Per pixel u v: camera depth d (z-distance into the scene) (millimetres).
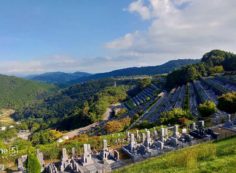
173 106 101312
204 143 39531
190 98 112062
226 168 23078
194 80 161250
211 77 155250
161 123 64250
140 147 41312
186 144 40344
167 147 40312
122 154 42219
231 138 39844
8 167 42906
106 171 35531
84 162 38156
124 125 92375
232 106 62625
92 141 48594
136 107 150750
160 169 28797
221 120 54375
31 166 34844
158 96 149625
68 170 37344
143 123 71062
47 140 116000
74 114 189750
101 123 137000
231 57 188250
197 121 56594
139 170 31312
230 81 128875
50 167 37000
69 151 46406
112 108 181750
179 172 25031
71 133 125688
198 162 27125
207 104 64938
